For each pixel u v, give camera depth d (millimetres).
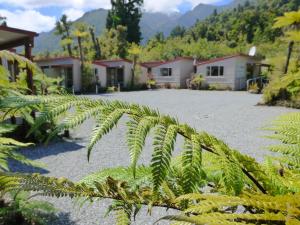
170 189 909
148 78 35031
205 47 55688
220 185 1047
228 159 818
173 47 56594
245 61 31422
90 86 29891
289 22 1729
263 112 14844
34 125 665
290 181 946
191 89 32469
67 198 4738
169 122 796
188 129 812
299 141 1038
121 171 1014
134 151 663
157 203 828
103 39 56281
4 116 729
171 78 34156
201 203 628
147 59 52625
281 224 636
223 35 86125
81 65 29422
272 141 9078
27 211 3465
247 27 74688
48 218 4105
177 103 19141
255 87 26969
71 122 679
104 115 710
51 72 30172
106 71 31734
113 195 828
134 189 917
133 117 742
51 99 730
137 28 68625
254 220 688
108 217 4199
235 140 9359
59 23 49531
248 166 880
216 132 10555
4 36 9047
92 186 941
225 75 30906
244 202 625
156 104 18609
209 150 808
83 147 8164
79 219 4148
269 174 948
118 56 51562
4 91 1463
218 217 553
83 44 50031
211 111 15555
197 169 728
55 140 8562
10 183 784
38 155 7355
